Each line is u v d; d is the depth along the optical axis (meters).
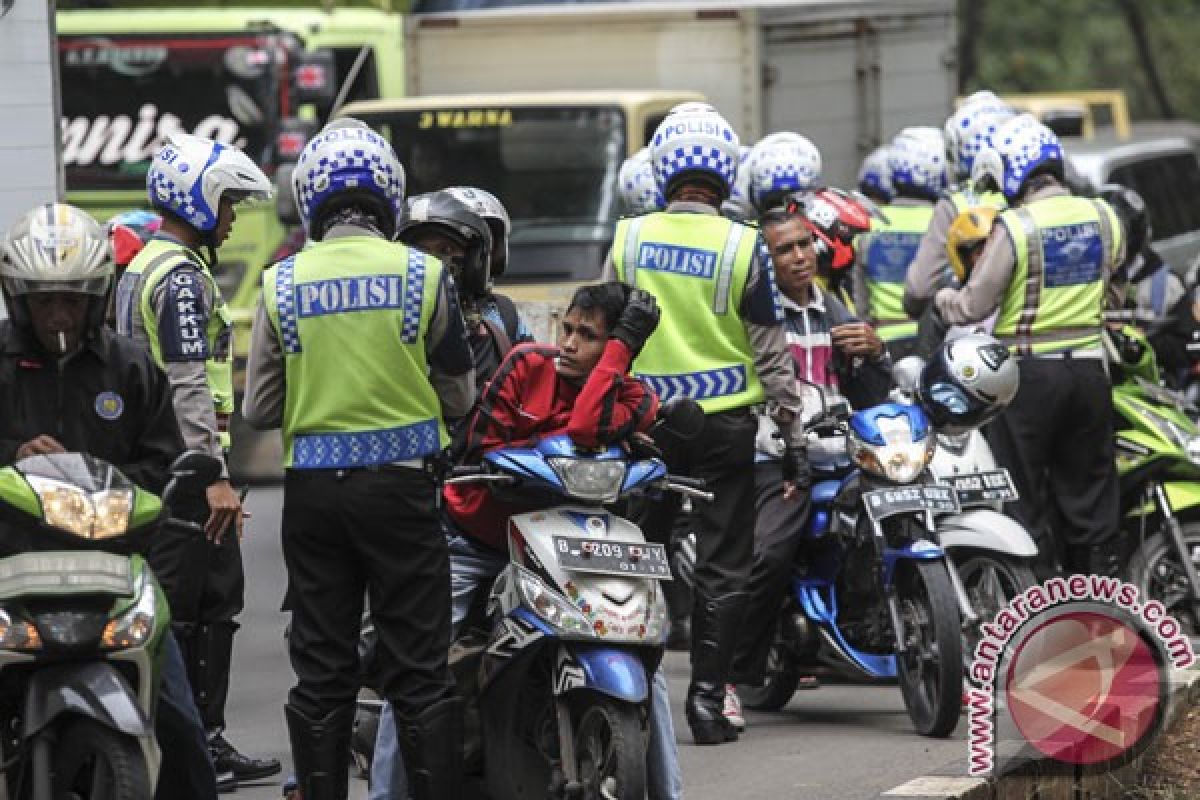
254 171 18.95
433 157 39.53
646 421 16.41
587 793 15.97
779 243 21.72
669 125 20.53
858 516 20.77
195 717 15.41
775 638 21.81
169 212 18.73
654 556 16.12
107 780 14.25
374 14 43.06
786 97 42.69
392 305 15.84
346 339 15.82
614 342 16.28
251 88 41.66
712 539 20.45
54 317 14.91
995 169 23.89
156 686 14.57
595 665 15.62
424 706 15.91
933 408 21.20
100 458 15.31
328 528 15.95
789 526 21.03
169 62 41.78
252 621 28.36
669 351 20.25
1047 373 23.55
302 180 16.30
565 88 42.59
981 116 26.92
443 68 43.09
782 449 21.12
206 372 18.39
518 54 42.75
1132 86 113.56
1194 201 53.22
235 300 41.09
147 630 14.36
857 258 29.77
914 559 20.16
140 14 42.03
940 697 19.98
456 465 16.67
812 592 21.33
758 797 18.16
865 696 23.09
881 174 32.69
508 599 16.14
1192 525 25.28
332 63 41.28
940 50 47.91
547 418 16.45
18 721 14.64
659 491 16.56
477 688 16.45
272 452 42.25
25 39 23.77
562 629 15.70
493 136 39.38
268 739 21.39
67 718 14.25
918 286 26.20
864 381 22.45
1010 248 23.34
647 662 16.11
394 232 16.58
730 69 41.84
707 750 20.20
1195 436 24.81
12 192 23.78
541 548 15.90
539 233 38.75
